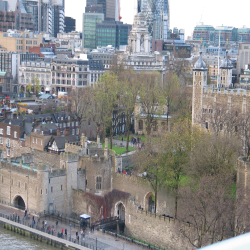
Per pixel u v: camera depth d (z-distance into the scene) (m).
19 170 135.50
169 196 126.94
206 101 168.62
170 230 110.50
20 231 122.56
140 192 135.75
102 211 127.62
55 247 114.44
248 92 155.00
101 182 141.25
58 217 128.25
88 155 142.25
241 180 104.00
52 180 130.00
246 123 134.62
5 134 188.25
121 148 186.75
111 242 112.75
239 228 99.44
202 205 100.62
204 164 116.88
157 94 198.88
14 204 138.38
